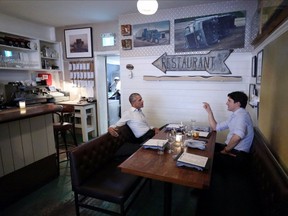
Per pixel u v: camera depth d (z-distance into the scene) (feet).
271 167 4.59
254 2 9.28
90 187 5.60
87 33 13.98
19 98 12.02
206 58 10.37
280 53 4.92
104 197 5.38
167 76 11.18
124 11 11.18
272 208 3.93
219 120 10.59
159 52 11.25
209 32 10.16
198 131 8.00
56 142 9.31
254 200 4.96
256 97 7.76
